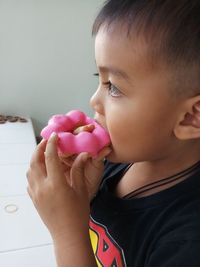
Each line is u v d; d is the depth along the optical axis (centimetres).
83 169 52
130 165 57
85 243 49
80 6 160
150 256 44
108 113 45
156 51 40
